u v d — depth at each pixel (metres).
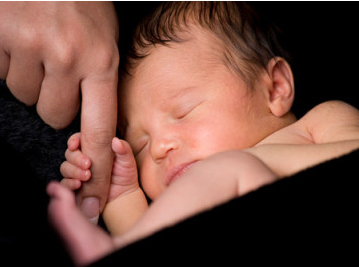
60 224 0.43
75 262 0.42
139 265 0.35
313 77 1.31
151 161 1.02
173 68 1.02
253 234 0.37
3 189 0.43
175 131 0.98
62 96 0.79
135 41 1.09
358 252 0.38
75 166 0.80
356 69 1.33
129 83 1.06
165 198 0.54
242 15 1.13
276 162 0.75
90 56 0.78
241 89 1.02
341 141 0.77
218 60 1.04
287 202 0.40
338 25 1.36
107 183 0.87
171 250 0.36
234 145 0.98
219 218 0.38
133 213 0.90
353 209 0.40
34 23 0.74
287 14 1.32
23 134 0.80
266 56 1.11
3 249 0.37
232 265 0.36
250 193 0.41
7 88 0.83
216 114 0.98
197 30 1.07
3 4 0.74
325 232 0.38
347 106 0.98
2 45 0.75
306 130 0.95
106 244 0.44
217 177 0.58
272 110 1.05
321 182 0.42
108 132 0.83
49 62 0.75
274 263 0.36
